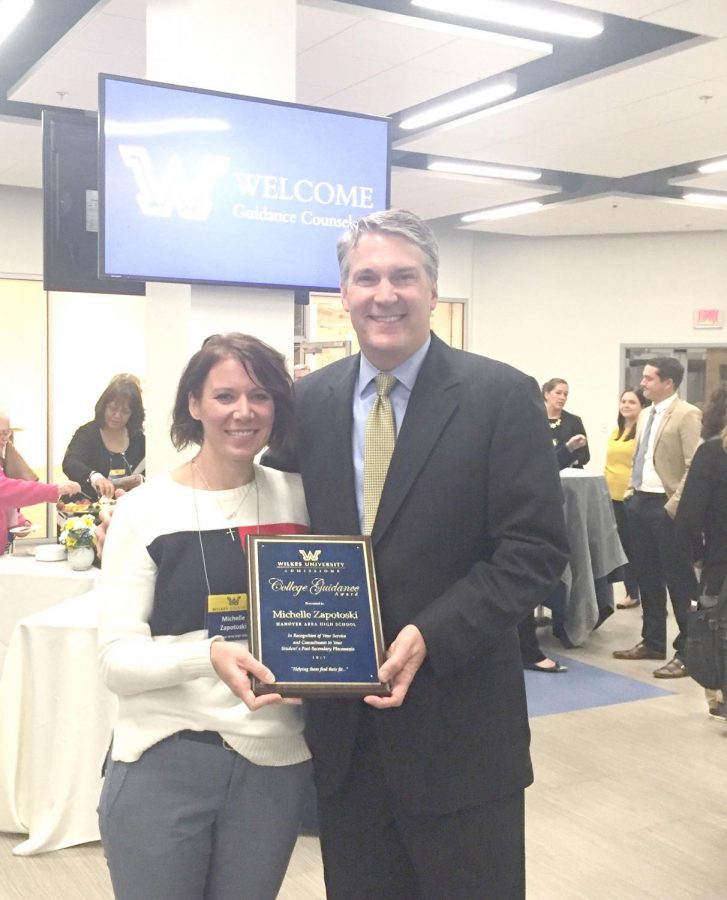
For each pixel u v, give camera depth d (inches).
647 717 160.9
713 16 175.6
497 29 203.0
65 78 215.2
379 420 58.9
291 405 60.1
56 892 102.7
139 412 170.4
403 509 56.2
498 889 58.5
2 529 146.0
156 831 55.9
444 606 53.7
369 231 57.0
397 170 289.9
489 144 265.9
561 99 223.1
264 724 56.6
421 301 56.8
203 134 115.6
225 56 124.0
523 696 60.6
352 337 367.9
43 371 341.7
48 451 344.5
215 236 117.3
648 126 246.4
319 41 192.2
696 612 113.0
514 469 55.6
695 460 140.0
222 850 58.2
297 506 61.4
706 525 139.4
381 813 58.9
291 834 59.6
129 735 56.7
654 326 398.9
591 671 188.2
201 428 59.6
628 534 231.1
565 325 411.8
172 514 57.5
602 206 336.8
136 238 112.7
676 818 122.6
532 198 340.8
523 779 59.2
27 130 248.2
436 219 388.5
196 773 56.0
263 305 130.3
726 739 150.5
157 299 132.3
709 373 392.2
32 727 112.6
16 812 114.6
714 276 389.7
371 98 231.0
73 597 128.6
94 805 112.1
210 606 56.1
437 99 241.0
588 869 109.3
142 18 177.8
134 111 111.6
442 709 56.4
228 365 57.2
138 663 54.2
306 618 53.2
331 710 57.8
